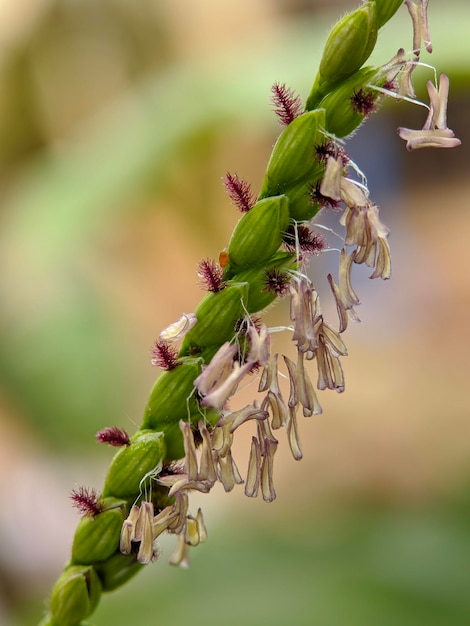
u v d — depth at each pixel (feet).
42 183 0.46
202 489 0.22
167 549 0.37
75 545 0.23
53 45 0.52
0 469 0.52
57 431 0.49
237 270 0.22
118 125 0.46
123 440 0.22
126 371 0.50
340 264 0.22
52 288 0.49
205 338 0.22
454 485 0.38
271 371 0.22
